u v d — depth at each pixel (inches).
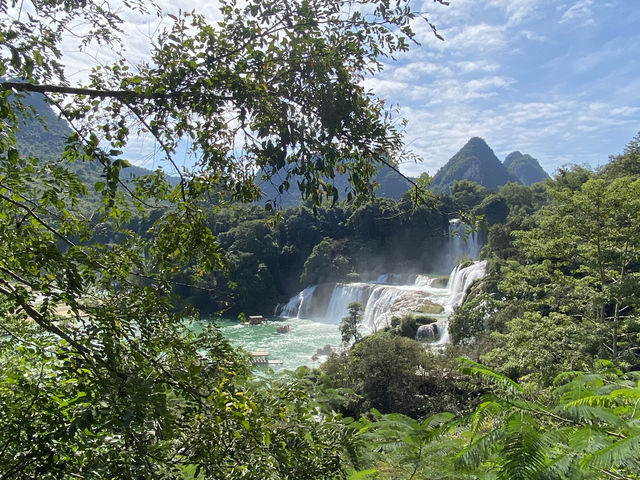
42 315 91.3
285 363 1327.5
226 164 134.5
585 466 61.2
